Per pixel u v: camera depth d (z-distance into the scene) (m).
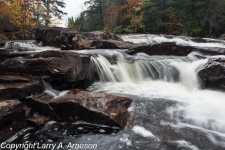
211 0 29.42
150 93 6.60
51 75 6.26
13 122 4.44
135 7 34.94
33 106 5.08
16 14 22.12
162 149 3.82
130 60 9.04
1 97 4.74
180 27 32.31
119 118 4.70
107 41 12.20
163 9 33.72
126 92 6.66
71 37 13.40
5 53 7.33
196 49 10.46
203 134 4.34
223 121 4.79
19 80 5.52
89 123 4.74
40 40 15.98
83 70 7.21
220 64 6.91
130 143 4.00
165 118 4.92
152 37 19.73
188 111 5.23
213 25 28.89
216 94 6.56
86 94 5.43
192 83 7.48
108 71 8.12
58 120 4.84
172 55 10.67
